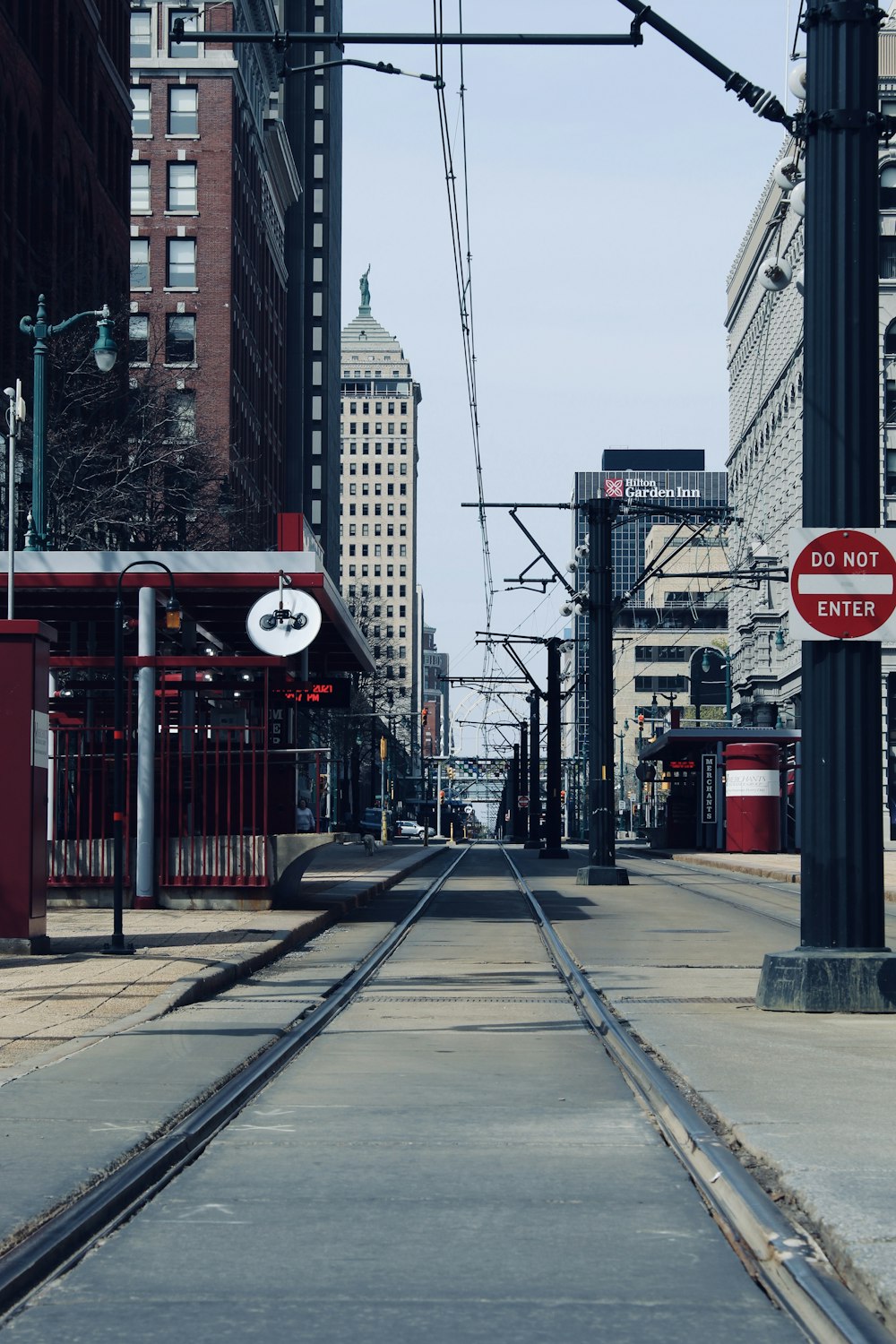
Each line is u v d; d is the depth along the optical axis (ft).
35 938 60.03
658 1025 41.73
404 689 353.72
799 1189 21.79
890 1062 34.60
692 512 136.36
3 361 156.04
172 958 58.39
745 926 85.20
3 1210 21.61
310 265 506.07
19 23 168.45
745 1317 17.39
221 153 281.54
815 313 44.06
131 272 279.69
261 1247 20.45
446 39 46.01
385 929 82.38
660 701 579.89
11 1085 32.12
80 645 105.91
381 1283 18.79
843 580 43.21
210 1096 31.55
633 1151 26.58
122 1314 17.62
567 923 87.20
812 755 44.11
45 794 61.67
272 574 85.92
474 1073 35.27
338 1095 32.32
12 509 104.37
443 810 541.34
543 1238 20.81
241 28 295.28
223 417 275.59
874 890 43.91
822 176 44.11
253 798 85.20
